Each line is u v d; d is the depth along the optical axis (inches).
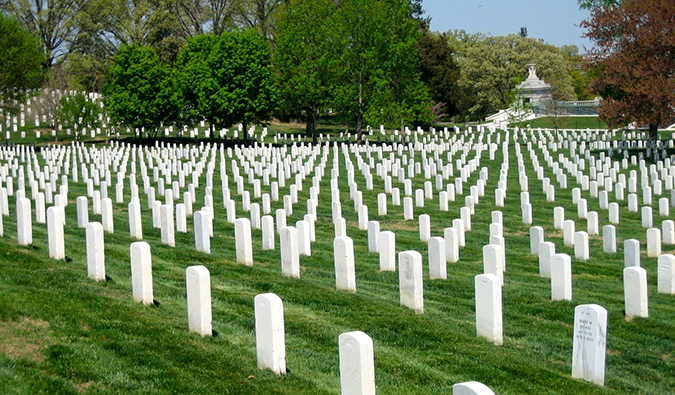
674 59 2025.1
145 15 3597.4
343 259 585.9
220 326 456.4
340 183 1491.1
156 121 2628.0
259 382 366.9
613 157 1990.7
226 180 1348.4
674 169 1469.0
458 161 1710.1
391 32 2583.7
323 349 433.1
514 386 390.6
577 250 797.9
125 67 2598.4
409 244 882.1
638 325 523.2
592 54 2197.3
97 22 3597.4
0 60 2425.0
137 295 487.5
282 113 3253.0
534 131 2881.4
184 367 375.9
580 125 3270.2
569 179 1576.0
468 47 4173.2
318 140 2755.9
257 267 675.4
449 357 430.0
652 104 2017.7
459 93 3501.5
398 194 1220.5
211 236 860.0
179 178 1461.6
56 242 598.9
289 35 2564.0
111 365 368.8
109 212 828.0
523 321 532.1
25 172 1571.1
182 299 512.4
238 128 3110.2
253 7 3452.3
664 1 2031.3
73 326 414.0
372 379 338.3
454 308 554.6
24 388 329.7
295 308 515.8
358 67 2608.3
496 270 622.8
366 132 3075.8
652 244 815.7
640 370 444.5
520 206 1238.9
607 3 2504.9
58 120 2864.2
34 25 3614.7
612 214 1079.6
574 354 421.1
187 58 2950.3
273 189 1230.3
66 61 3671.3
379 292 590.6
